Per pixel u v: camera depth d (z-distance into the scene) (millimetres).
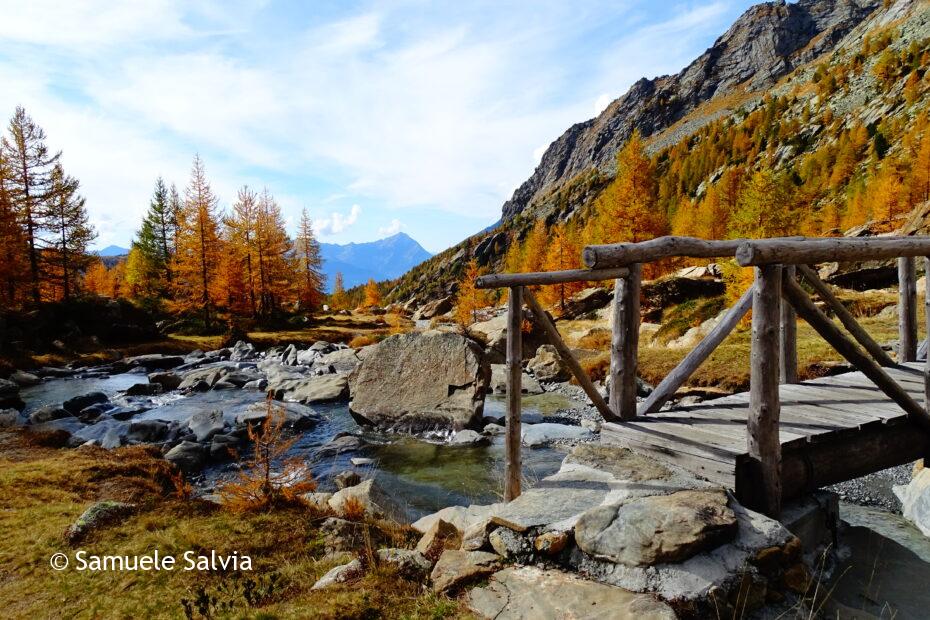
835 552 5328
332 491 9273
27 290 35750
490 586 4027
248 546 5434
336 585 4348
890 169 48812
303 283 62125
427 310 72062
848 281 26844
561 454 11477
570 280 5809
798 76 154125
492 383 20156
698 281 31125
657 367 18031
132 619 4145
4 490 7301
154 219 57938
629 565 3873
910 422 6195
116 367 28219
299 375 22719
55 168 36719
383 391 14680
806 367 13812
